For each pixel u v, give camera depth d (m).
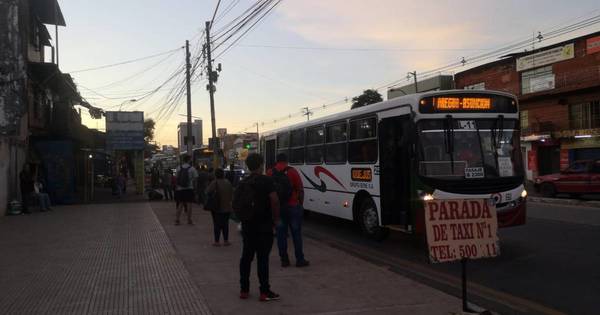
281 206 8.27
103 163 44.81
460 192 9.48
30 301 6.38
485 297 6.86
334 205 13.44
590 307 6.30
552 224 13.91
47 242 11.16
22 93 19.73
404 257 9.83
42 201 19.06
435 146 9.66
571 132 33.12
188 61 30.61
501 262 9.10
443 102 9.76
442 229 5.62
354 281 7.27
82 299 6.45
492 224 5.80
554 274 8.09
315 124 14.66
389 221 10.95
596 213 16.66
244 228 6.38
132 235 12.23
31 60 24.39
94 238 11.73
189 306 6.09
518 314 6.08
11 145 18.69
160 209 19.78
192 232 12.78
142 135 27.48
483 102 9.98
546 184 24.00
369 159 11.55
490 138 9.94
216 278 7.54
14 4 19.58
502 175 9.85
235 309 5.95
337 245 11.39
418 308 5.93
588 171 22.30
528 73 36.47
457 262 9.23
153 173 31.73
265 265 6.31
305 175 15.49
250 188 6.32
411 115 9.76
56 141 22.97
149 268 8.28
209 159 34.41
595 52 31.80
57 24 25.94
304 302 6.22
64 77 24.70
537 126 35.72
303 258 8.38
